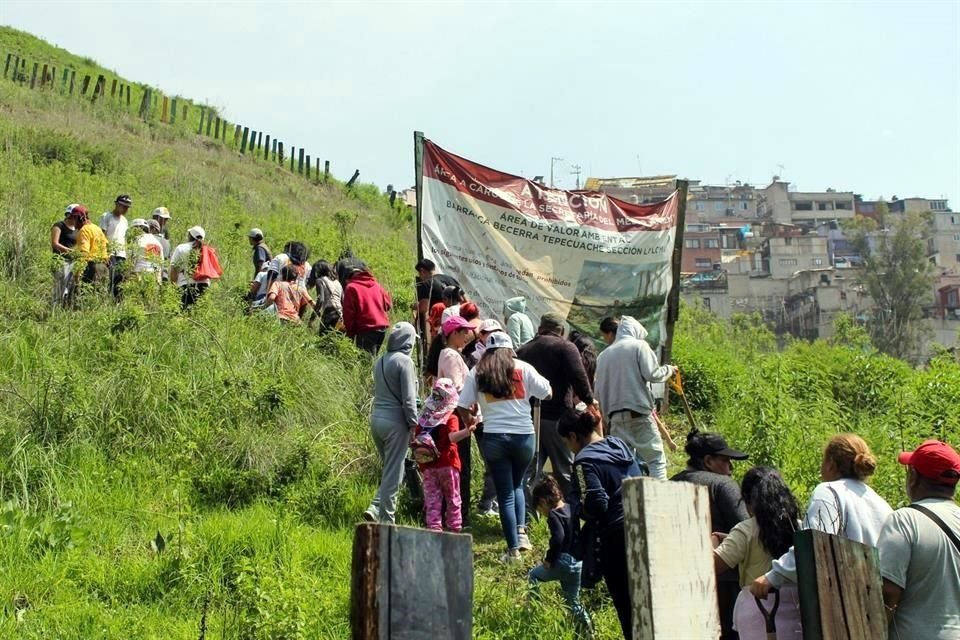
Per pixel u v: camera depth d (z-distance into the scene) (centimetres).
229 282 1761
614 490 718
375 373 947
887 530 595
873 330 6081
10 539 842
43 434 1031
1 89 3478
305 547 887
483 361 902
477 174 1302
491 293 1292
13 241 1574
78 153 2706
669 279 1425
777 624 597
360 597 365
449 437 909
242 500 1005
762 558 640
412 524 985
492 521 1010
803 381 1562
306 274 1589
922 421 1266
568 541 775
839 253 9031
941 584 582
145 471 1020
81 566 828
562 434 770
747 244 9231
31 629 724
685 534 482
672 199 1430
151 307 1321
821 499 640
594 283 1362
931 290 6762
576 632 773
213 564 823
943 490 613
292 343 1295
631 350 980
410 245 3325
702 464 738
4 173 2144
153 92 4628
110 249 1437
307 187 3966
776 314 7875
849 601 536
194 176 3033
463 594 406
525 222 1320
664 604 457
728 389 1533
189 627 740
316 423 1162
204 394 1142
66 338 1238
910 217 6359
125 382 1109
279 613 713
